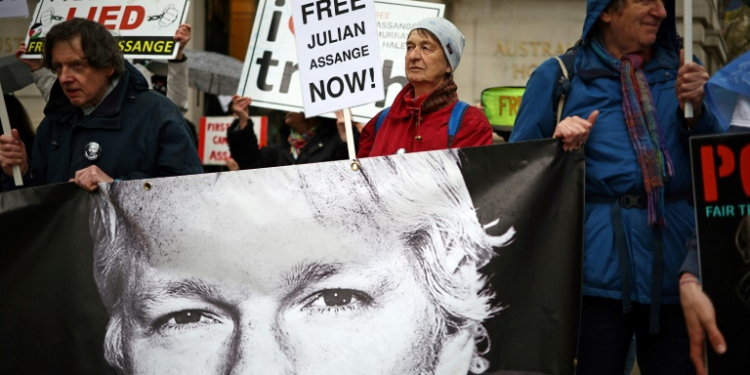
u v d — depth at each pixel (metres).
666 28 4.73
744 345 4.16
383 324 4.43
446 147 5.03
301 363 4.47
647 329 4.60
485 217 4.40
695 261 4.26
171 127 5.11
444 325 4.39
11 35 10.73
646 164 4.47
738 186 4.18
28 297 4.70
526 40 12.02
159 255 4.61
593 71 4.64
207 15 13.62
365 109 6.71
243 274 4.54
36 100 9.88
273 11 7.06
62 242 4.69
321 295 4.48
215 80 10.31
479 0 12.06
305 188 4.53
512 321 4.35
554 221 4.37
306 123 6.90
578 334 4.32
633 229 4.48
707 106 4.47
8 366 4.69
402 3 6.79
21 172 5.19
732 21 6.23
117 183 4.66
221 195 4.58
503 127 6.80
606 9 4.65
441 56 5.16
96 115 5.09
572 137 4.35
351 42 4.69
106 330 4.63
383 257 4.45
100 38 5.07
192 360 4.54
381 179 4.48
